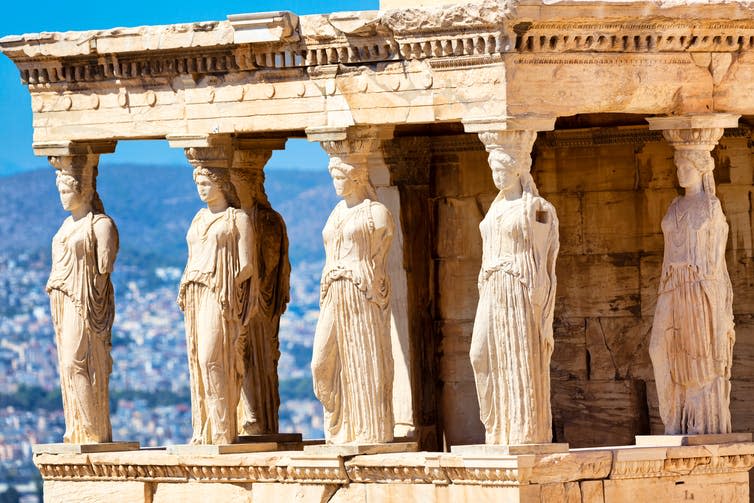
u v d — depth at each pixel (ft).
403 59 118.83
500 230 116.67
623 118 131.34
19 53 128.47
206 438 126.11
